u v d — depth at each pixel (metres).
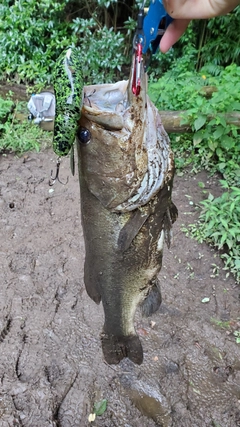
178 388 0.74
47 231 1.07
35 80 1.67
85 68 1.68
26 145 1.40
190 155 1.33
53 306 0.87
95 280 0.49
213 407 0.71
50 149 1.42
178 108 1.37
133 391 0.73
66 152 0.33
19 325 0.83
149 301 0.51
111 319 0.53
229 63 1.68
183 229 1.05
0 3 1.72
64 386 0.73
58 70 0.33
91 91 0.37
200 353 0.79
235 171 1.21
